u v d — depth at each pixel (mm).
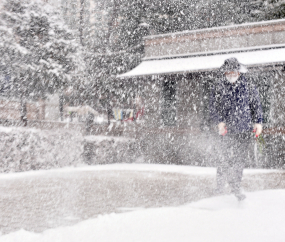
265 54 13617
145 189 6328
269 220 3297
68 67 13547
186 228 3008
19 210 4223
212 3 28516
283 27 14352
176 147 15008
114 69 18828
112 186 6805
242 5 27828
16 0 12398
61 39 13031
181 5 28312
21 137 10242
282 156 12805
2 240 2742
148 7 27938
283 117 13109
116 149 14844
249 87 4723
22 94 12094
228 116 4656
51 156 11422
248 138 4668
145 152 15664
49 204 4672
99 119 17453
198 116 14727
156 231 2920
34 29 12617
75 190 6160
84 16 25281
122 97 18328
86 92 16938
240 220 3299
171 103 15484
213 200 4785
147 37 16594
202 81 14727
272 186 6754
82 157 13102
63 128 13000
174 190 6164
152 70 14922
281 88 13180
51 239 2740
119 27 27547
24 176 8852
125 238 2717
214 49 15359
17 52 12102
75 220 3670
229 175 4547
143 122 15875
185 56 15680
